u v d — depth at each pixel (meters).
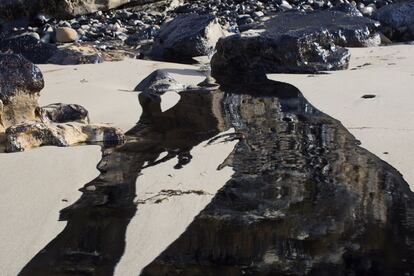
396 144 5.37
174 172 4.93
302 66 8.95
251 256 3.58
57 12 15.79
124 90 8.09
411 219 3.96
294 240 3.74
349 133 5.77
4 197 4.51
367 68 9.00
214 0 17.16
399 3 13.62
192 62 10.73
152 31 13.24
